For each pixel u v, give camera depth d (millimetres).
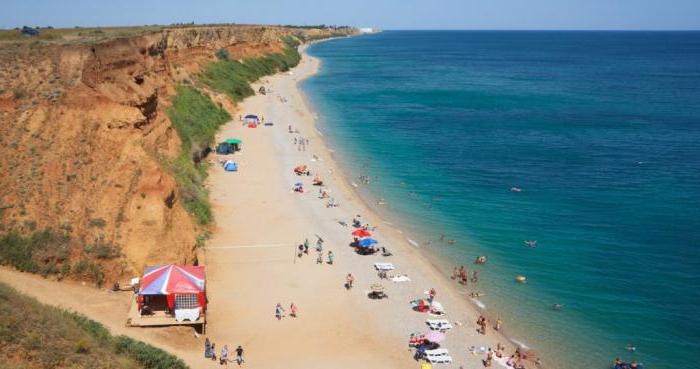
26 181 43562
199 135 78188
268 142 89000
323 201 65312
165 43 95188
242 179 70438
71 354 24953
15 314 26156
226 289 44094
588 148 91938
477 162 83375
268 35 198250
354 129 103812
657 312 43500
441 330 40781
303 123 104938
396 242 55688
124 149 46000
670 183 73500
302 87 153250
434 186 72562
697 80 193750
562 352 38719
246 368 34250
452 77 194500
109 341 29844
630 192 69938
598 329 41406
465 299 45438
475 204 66312
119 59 58281
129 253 41656
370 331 40094
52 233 41125
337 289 45625
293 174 74312
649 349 39062
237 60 150875
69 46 52625
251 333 38562
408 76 193375
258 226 56500
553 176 76688
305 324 40219
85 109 48031
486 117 118438
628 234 57531
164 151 60656
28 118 47031
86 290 39219
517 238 56906
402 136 99188
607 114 123750
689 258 52062
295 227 57094
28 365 22938
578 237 57000
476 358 37656
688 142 96312
